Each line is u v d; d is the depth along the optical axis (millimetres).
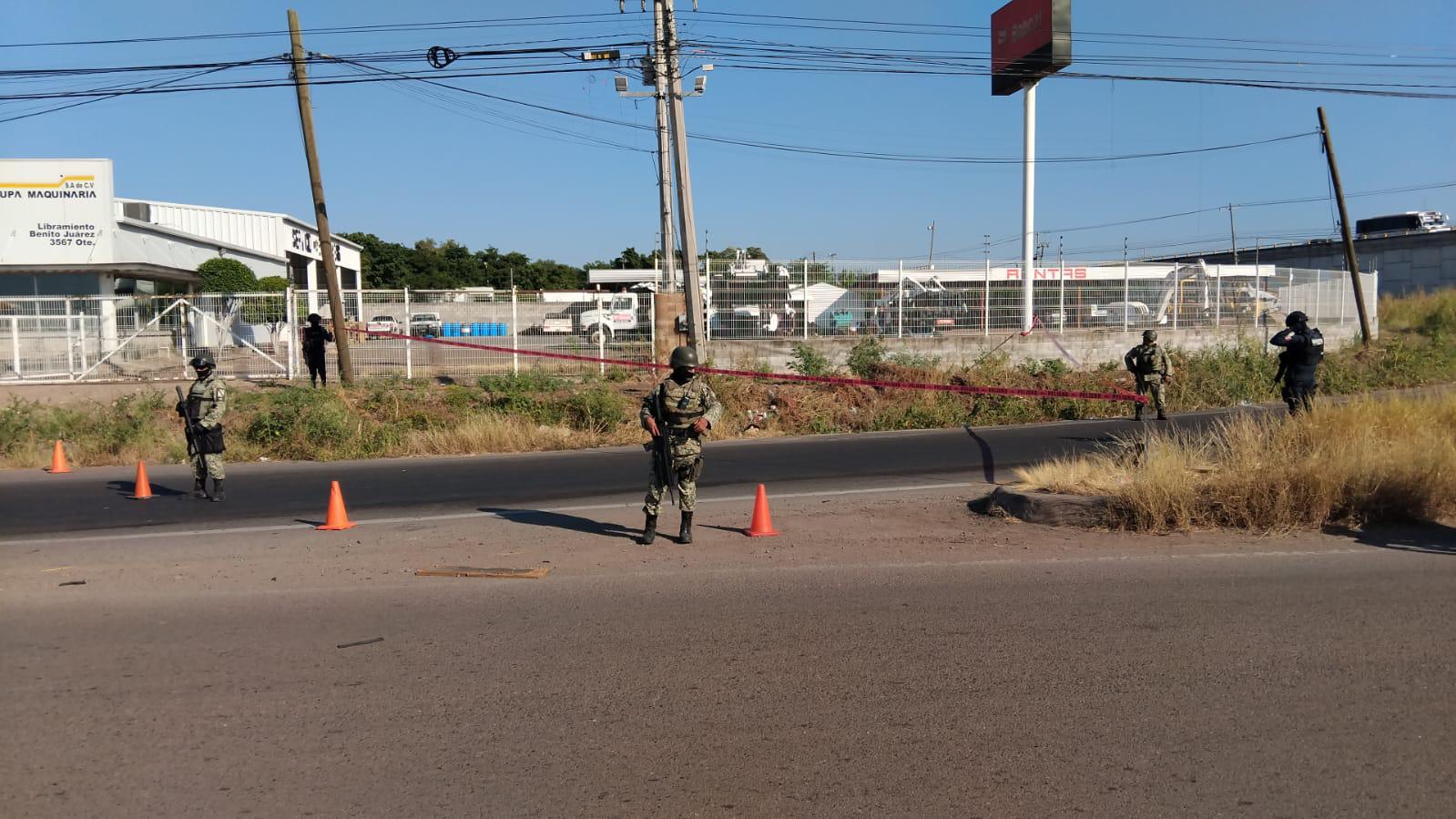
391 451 16516
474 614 6703
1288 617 6352
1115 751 4430
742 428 19609
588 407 19000
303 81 20109
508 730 4746
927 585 7262
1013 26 31172
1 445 16203
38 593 7453
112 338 23922
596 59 20766
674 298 23672
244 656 5887
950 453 15586
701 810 3943
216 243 40656
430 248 87500
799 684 5289
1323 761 4312
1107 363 25594
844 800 4012
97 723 4875
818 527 9531
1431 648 5742
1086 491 9797
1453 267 50281
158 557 8719
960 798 4016
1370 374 26594
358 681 5426
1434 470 9195
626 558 8336
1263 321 29344
